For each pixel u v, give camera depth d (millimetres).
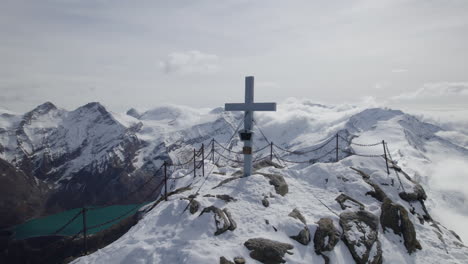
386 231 17312
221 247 13555
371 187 21031
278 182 20031
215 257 12656
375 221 16969
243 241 14188
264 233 14867
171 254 13172
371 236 16031
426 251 17297
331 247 14805
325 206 18516
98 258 13805
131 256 13367
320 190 20734
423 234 19078
